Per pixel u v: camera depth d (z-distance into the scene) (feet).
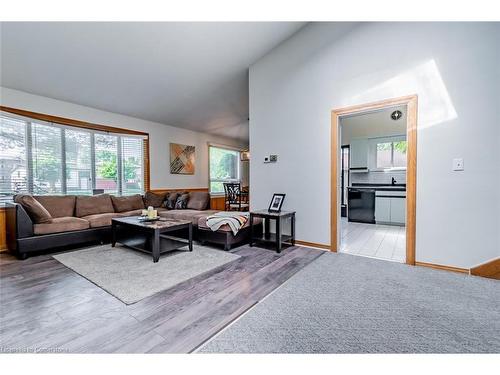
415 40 9.03
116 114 16.19
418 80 8.98
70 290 7.02
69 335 4.97
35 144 12.60
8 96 11.53
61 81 11.78
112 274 8.18
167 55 11.43
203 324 5.39
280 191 12.59
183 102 16.46
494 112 7.82
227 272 8.46
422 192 9.00
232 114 20.07
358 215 18.83
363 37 10.09
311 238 11.61
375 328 5.25
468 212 8.27
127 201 15.66
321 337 4.96
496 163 7.83
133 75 12.42
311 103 11.47
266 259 9.86
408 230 9.23
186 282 7.60
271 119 12.84
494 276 7.84
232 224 11.03
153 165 18.48
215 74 13.89
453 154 8.45
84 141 14.74
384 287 7.27
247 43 11.79
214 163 24.54
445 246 8.67
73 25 8.82
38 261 9.56
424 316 5.69
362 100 10.11
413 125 9.04
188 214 13.50
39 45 9.36
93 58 10.63
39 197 11.97
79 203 13.28
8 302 6.31
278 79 12.55
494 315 5.71
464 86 8.24
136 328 5.22
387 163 19.47
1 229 11.12
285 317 5.68
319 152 11.28
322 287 7.29
